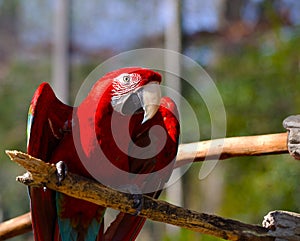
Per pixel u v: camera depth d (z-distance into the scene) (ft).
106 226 24.45
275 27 43.78
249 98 46.50
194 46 60.13
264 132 45.75
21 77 83.35
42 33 99.91
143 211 18.61
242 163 43.83
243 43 57.57
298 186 42.29
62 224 19.61
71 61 74.64
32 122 18.51
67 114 18.98
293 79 43.78
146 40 78.64
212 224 19.07
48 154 19.35
